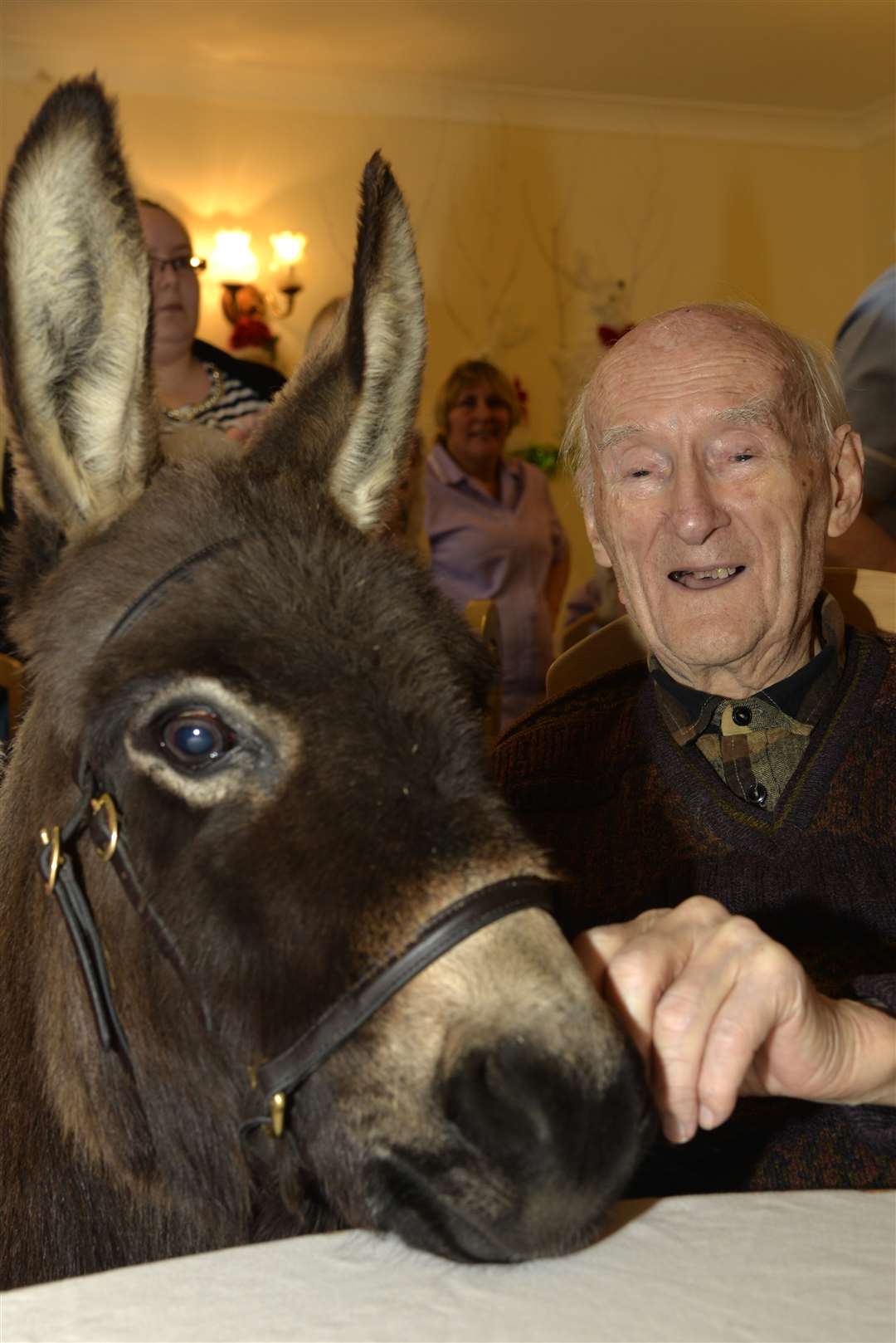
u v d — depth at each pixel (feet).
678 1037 3.81
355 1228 4.01
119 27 29.37
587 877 6.86
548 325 33.91
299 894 3.94
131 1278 3.15
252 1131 4.28
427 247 33.22
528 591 21.81
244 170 31.86
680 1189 5.92
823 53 31.42
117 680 4.31
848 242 36.04
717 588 6.47
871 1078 4.23
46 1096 4.91
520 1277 3.13
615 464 6.70
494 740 8.66
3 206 4.50
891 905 6.26
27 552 4.90
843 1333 2.77
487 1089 3.54
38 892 4.91
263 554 4.47
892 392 10.61
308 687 4.10
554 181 33.91
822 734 6.46
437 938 3.76
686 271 34.96
